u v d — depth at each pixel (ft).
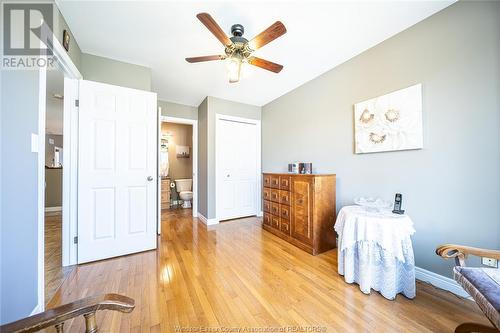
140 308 4.70
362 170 7.56
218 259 7.28
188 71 8.87
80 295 5.18
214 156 12.17
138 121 7.89
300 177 8.36
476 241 4.98
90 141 7.02
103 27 6.04
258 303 4.91
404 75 6.27
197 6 5.27
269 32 4.92
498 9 4.65
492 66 4.73
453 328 4.12
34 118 4.19
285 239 9.16
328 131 8.95
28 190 3.98
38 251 4.31
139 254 7.69
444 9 5.44
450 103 5.37
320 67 8.66
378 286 5.32
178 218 13.33
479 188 4.93
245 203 13.57
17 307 3.63
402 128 6.24
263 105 13.80
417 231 6.01
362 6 5.32
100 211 7.18
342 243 5.92
